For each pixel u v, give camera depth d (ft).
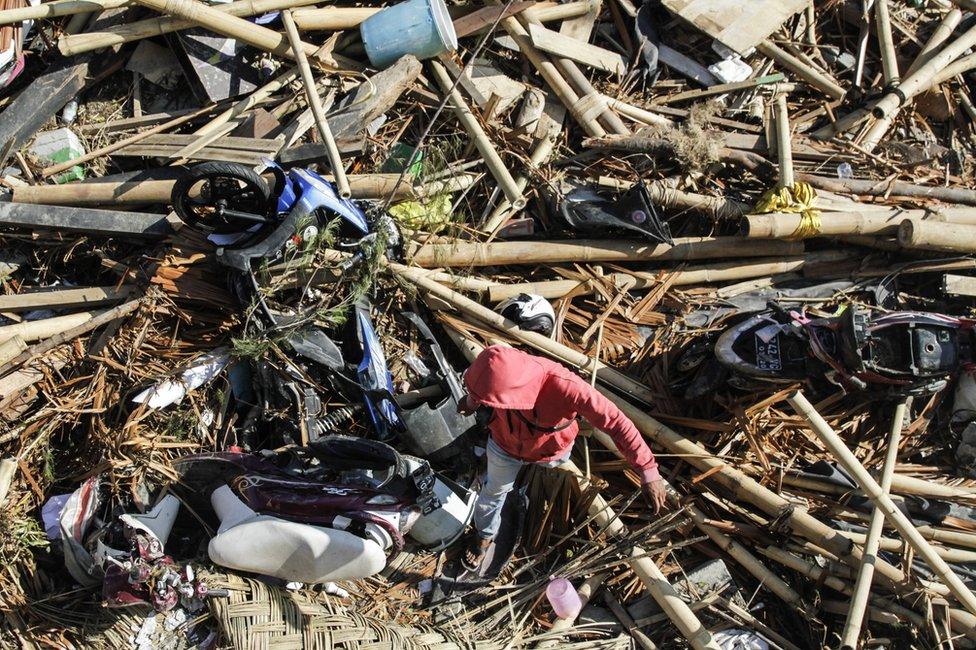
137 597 14.23
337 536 14.16
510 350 13.73
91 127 18.95
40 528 15.49
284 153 18.60
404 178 18.76
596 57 21.67
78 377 16.53
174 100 19.71
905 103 22.16
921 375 17.01
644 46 22.07
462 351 18.17
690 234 20.66
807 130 22.59
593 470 17.67
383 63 20.13
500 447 14.90
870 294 20.30
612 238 19.72
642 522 17.35
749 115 22.06
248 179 16.30
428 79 20.84
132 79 19.62
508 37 21.49
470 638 15.57
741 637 16.25
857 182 21.11
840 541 16.70
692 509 17.12
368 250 17.31
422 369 17.93
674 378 18.76
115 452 15.89
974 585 17.06
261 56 19.81
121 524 15.08
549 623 16.14
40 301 17.08
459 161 19.89
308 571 14.51
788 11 22.47
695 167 20.35
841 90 22.70
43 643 14.37
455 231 19.26
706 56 22.52
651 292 19.57
